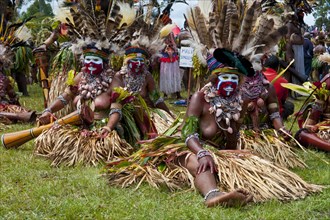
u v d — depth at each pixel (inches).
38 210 134.3
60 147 182.7
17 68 380.5
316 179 166.1
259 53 152.5
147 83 208.5
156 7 202.8
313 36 601.9
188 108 152.0
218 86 150.2
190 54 290.7
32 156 190.5
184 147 154.8
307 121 218.1
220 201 133.1
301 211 132.5
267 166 149.6
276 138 190.1
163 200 141.4
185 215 128.7
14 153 197.5
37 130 202.2
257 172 145.8
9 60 281.6
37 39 369.7
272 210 132.3
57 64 263.4
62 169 174.2
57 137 187.2
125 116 197.2
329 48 559.5
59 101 204.4
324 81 214.5
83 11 190.4
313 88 219.6
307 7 347.3
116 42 196.1
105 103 193.2
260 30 151.5
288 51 369.4
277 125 195.2
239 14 155.2
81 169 173.3
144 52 201.6
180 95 422.0
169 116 211.2
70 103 245.6
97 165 177.6
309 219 128.2
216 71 149.4
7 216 129.4
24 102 373.7
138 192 147.5
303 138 210.5
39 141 190.9
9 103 285.7
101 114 194.2
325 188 151.4
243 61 148.5
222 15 149.9
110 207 135.8
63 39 272.1
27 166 177.3
